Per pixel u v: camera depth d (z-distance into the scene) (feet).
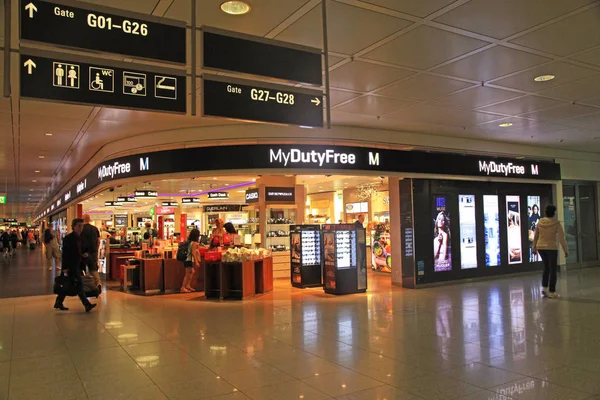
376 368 15.98
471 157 38.19
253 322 23.76
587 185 48.80
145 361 17.17
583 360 16.48
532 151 43.37
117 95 12.60
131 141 34.47
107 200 77.97
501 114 30.63
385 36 17.51
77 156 43.57
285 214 44.50
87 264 31.81
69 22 11.57
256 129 31.32
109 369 16.30
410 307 27.25
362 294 32.71
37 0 11.25
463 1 14.88
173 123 30.58
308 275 37.22
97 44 11.86
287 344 19.29
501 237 40.40
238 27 16.35
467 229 38.24
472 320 23.35
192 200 72.23
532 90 25.25
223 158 31.14
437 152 36.35
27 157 43.96
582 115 31.27
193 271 35.45
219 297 32.32
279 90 14.88
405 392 13.69
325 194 72.90
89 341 20.27
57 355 18.15
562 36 17.95
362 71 21.52
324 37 14.38
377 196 63.82
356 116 30.25
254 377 15.21
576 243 47.14
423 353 17.69
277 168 30.99
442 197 37.01
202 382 14.80
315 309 27.20
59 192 76.02
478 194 39.19
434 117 31.01
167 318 25.12
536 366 15.89
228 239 35.65
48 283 41.81
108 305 29.60
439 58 20.03
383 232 45.14
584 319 23.08
